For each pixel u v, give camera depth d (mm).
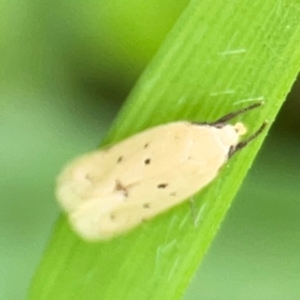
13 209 65
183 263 55
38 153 66
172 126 56
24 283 63
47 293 55
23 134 66
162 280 55
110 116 68
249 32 55
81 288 55
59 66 68
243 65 55
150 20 67
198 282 62
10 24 68
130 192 55
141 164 55
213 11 55
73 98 68
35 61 68
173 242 55
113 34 68
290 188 65
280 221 64
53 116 67
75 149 66
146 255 55
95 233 55
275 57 55
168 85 56
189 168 55
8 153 66
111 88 68
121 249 55
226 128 55
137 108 56
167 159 55
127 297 55
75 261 55
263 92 55
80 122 68
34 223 65
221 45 55
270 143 66
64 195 56
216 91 56
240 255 63
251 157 55
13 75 68
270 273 63
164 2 67
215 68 55
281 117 67
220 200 55
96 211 55
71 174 56
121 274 55
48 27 68
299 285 63
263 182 65
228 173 55
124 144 56
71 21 68
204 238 55
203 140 55
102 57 68
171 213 55
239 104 56
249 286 62
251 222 64
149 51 68
